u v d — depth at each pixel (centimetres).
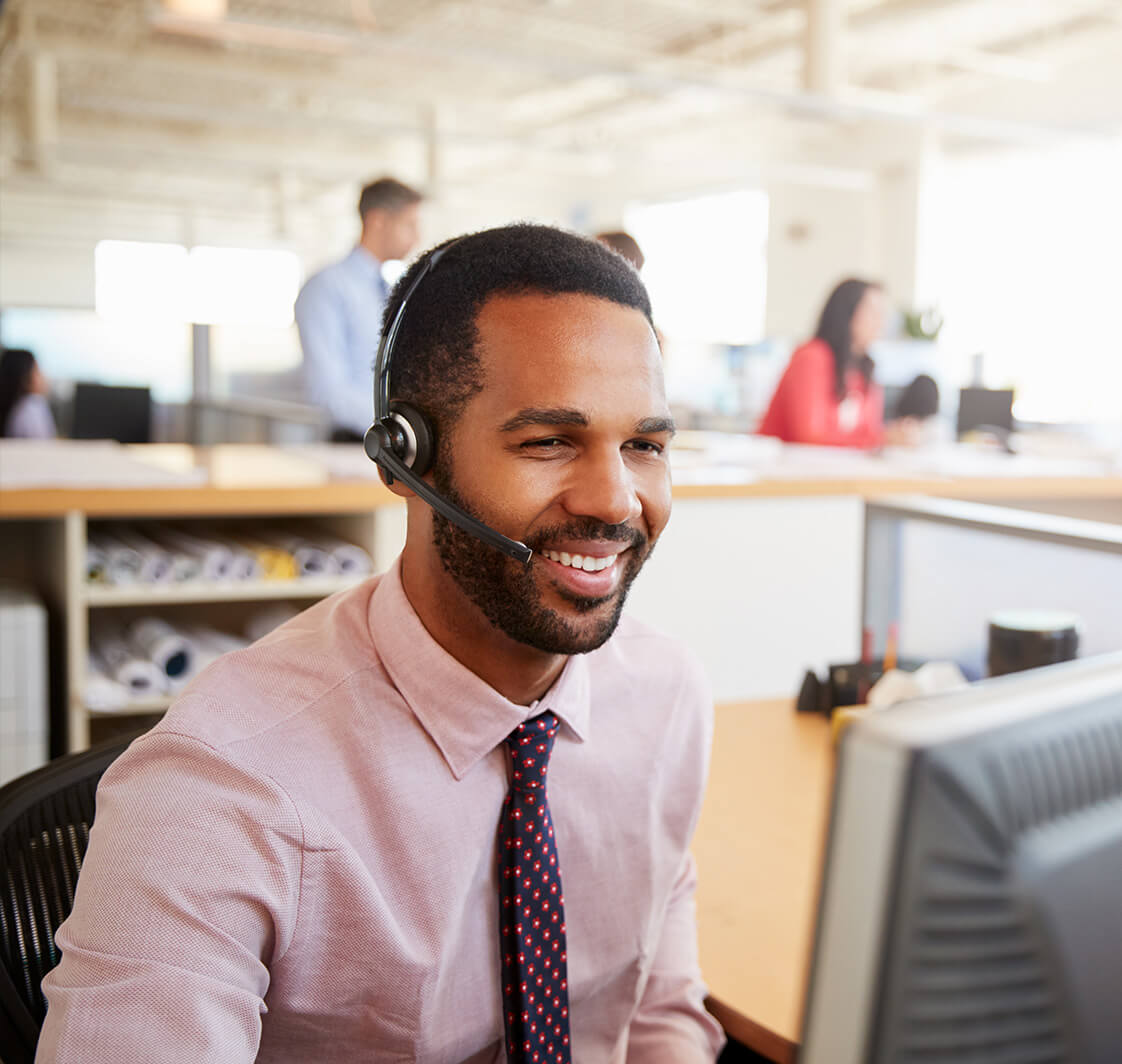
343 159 1205
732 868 110
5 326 1062
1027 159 804
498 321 71
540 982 77
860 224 926
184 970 64
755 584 287
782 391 395
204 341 1100
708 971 92
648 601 276
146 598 233
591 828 85
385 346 77
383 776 73
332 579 248
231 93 977
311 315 352
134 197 1293
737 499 282
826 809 36
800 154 982
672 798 94
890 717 36
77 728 228
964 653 160
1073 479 313
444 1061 77
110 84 952
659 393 73
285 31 478
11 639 223
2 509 216
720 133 1049
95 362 1095
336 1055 75
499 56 490
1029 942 35
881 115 564
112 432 627
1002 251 834
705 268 1113
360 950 72
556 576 72
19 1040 78
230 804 68
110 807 68
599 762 86
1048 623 141
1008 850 35
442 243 77
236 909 67
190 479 235
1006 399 480
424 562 76
